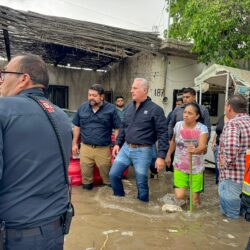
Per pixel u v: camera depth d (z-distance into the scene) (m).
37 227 1.43
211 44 7.70
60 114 1.67
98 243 3.03
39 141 1.45
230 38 7.67
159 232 3.32
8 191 1.38
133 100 4.09
